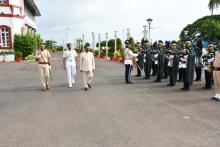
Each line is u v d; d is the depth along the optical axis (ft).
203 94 38.63
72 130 23.50
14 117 27.66
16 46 118.32
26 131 23.39
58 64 99.45
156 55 59.00
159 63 50.31
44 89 42.83
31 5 159.33
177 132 22.82
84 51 42.83
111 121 25.96
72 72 46.01
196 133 22.58
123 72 69.31
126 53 49.49
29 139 21.53
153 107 31.27
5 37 116.98
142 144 20.30
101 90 42.52
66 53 45.19
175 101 34.30
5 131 23.45
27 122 25.93
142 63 59.00
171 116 27.53
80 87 45.47
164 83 49.32
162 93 39.65
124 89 43.29
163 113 28.68
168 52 54.70
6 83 51.34
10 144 20.57
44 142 20.89
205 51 52.54
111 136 21.99
